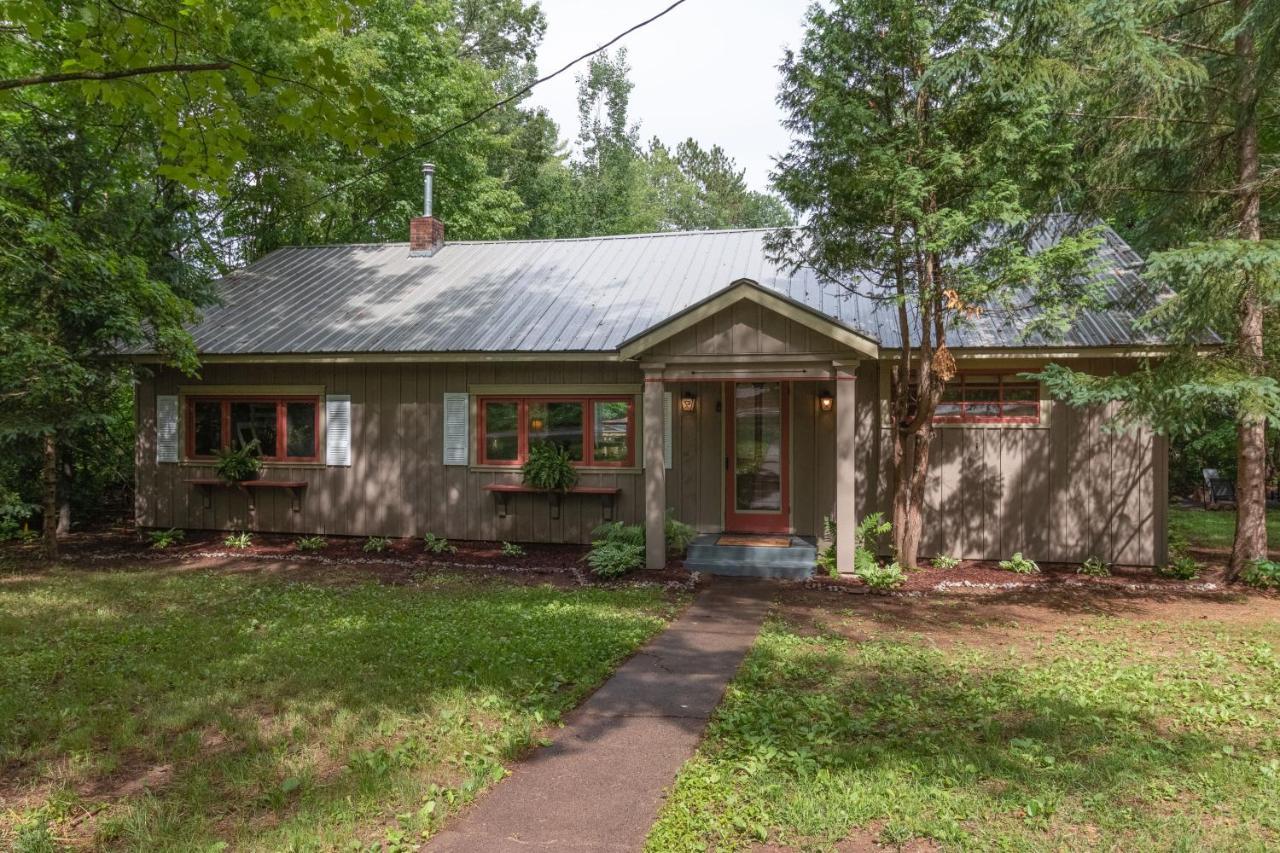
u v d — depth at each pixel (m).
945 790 4.34
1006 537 11.74
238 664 6.73
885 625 8.54
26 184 11.79
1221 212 11.30
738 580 10.88
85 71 4.61
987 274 9.71
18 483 14.01
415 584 10.87
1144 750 4.89
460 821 4.04
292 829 3.87
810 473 12.30
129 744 5.04
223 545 13.66
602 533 12.02
